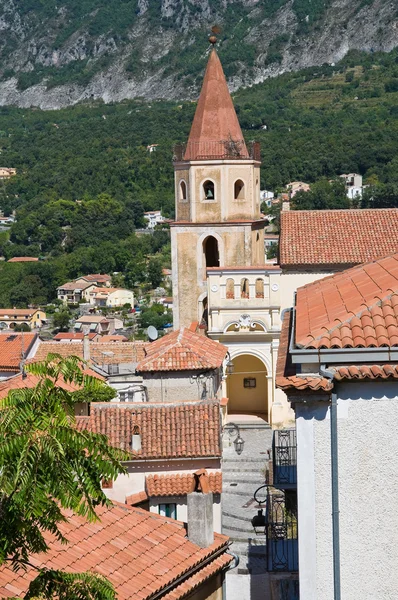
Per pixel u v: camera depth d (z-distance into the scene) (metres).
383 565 33.22
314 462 33.31
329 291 43.38
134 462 65.50
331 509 33.34
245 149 116.50
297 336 34.47
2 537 30.58
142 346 122.75
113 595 32.62
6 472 29.09
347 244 111.88
